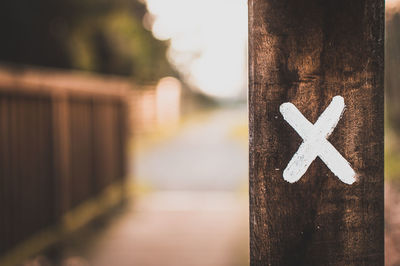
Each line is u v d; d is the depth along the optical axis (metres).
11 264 3.26
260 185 0.89
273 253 0.89
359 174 0.89
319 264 0.89
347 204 0.89
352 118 0.89
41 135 3.96
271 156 0.89
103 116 5.75
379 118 0.89
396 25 2.70
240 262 3.67
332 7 0.88
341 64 0.88
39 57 9.02
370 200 0.89
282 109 0.88
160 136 17.17
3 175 3.24
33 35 8.73
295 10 0.88
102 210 5.54
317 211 0.89
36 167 3.84
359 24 0.89
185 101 29.58
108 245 4.16
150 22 12.78
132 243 4.23
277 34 0.88
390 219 2.88
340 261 0.89
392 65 2.82
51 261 3.61
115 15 9.74
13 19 8.09
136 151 12.98
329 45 0.88
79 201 4.91
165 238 4.40
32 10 8.42
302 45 0.88
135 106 14.82
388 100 3.93
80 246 4.11
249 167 0.91
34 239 3.78
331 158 0.88
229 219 5.14
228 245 4.14
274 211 0.89
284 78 0.88
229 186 7.45
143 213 5.52
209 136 17.75
